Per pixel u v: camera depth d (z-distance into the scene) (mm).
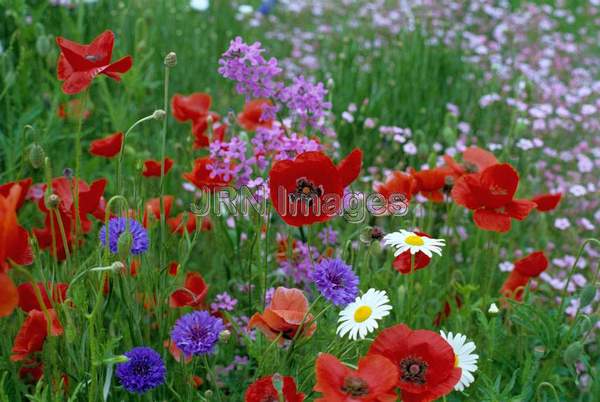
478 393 1371
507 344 1438
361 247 1417
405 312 1399
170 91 2248
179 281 1382
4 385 1308
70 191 1328
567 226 1829
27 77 1750
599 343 1533
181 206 1746
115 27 2285
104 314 1354
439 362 1151
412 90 2135
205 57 2441
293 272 1450
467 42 2740
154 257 1372
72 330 1171
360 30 2844
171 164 1447
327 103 1481
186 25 2623
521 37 2820
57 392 1184
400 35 2443
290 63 2523
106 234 1203
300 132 1540
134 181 1354
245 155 1429
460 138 2121
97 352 1166
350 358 1269
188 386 1274
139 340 1291
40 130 1689
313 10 3209
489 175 1349
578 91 2350
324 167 1221
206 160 1400
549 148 2172
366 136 1843
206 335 1228
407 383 1145
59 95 1771
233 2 3031
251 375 1426
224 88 2277
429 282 1501
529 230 1873
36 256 1260
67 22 1908
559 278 1765
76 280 1195
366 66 2311
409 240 1286
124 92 1989
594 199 2031
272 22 3051
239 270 1531
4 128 1717
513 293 1464
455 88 2297
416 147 1861
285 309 1208
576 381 1358
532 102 2328
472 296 1571
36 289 1149
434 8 2914
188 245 1344
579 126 2324
